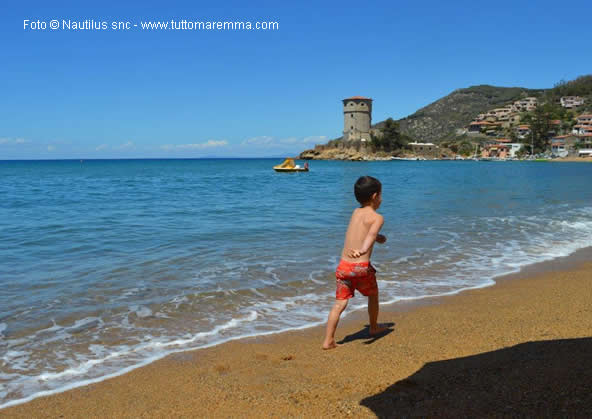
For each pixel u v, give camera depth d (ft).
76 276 22.27
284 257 26.78
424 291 20.53
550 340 12.84
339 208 52.75
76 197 70.59
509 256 27.84
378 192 13.84
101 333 15.23
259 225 39.01
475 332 14.37
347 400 9.68
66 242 31.14
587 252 29.07
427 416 8.55
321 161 476.54
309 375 11.48
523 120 573.74
